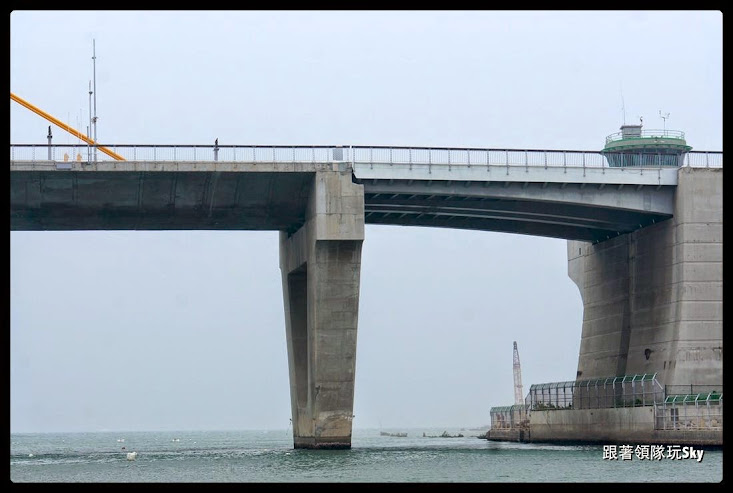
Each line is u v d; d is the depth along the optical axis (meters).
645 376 91.94
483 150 87.38
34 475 70.06
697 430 82.31
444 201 90.19
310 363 85.00
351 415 83.75
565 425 100.56
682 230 90.69
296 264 91.12
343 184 83.56
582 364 106.19
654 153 98.62
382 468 70.75
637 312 96.75
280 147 83.75
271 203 86.56
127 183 83.38
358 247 83.50
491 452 90.25
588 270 106.50
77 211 85.12
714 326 89.88
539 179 88.12
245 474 67.50
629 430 89.12
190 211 86.50
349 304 83.31
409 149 85.94
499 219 98.81
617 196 90.94
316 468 71.44
